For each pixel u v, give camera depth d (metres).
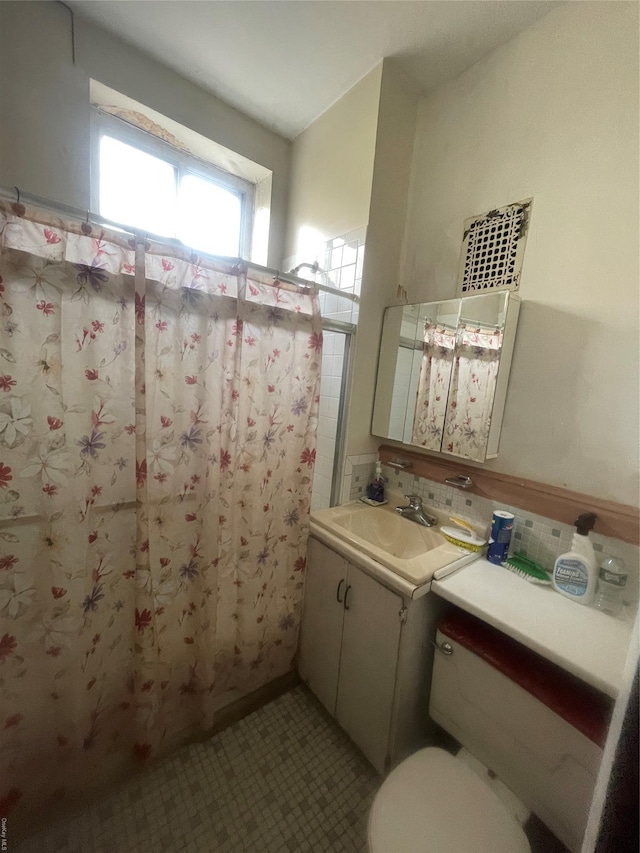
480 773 0.99
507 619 0.94
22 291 0.83
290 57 1.42
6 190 0.78
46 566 0.93
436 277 1.53
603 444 1.09
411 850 0.75
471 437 1.37
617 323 1.05
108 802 1.12
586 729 0.78
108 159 1.53
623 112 1.03
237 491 1.30
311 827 1.09
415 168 1.61
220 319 1.14
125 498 1.06
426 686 1.22
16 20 1.18
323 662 1.44
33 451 0.88
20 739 0.98
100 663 1.09
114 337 0.98
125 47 1.39
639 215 1.01
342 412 1.64
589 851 0.38
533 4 1.15
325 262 1.70
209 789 1.17
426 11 1.20
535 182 1.22
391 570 1.15
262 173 1.87
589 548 1.03
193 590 1.26
